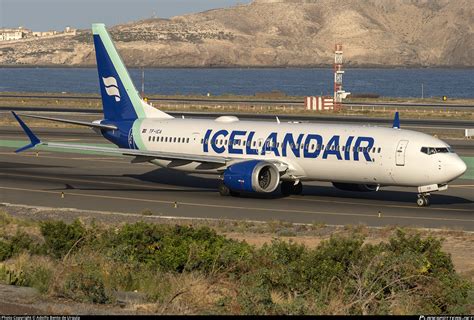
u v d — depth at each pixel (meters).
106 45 195.12
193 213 153.12
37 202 165.62
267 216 149.88
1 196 172.38
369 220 145.00
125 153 175.62
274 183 165.62
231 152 175.50
